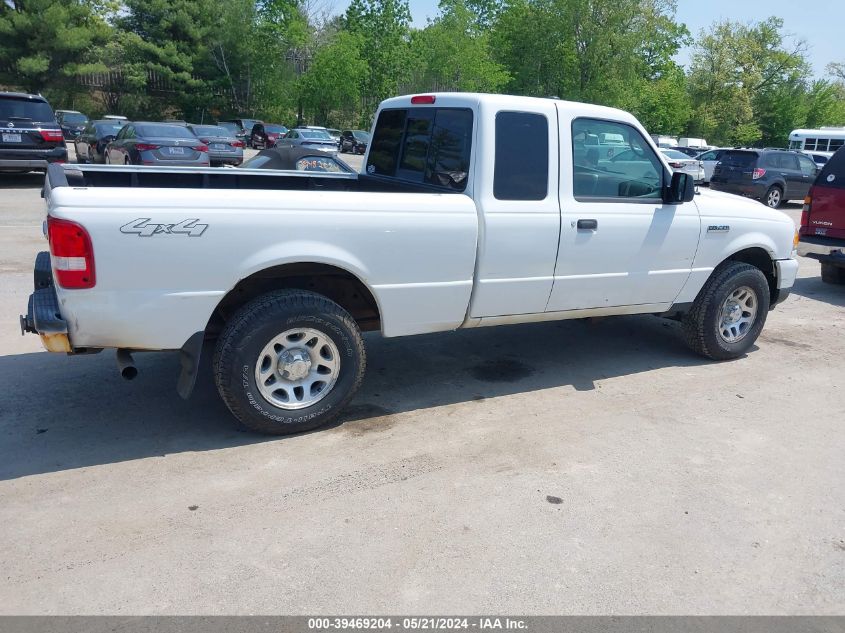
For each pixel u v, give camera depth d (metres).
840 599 2.96
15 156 14.75
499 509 3.52
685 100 57.78
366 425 4.46
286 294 4.03
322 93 50.72
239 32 48.06
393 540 3.23
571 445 4.27
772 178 19.31
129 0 44.75
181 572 2.96
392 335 4.43
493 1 62.75
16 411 4.46
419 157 5.05
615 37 47.97
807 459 4.20
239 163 23.02
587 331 6.72
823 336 6.97
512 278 4.64
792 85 63.72
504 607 2.81
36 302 3.86
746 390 5.31
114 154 16.84
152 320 3.70
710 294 5.64
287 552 3.12
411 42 54.62
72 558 3.03
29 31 39.28
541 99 4.65
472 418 4.62
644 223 5.08
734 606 2.88
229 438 4.20
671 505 3.62
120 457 3.93
